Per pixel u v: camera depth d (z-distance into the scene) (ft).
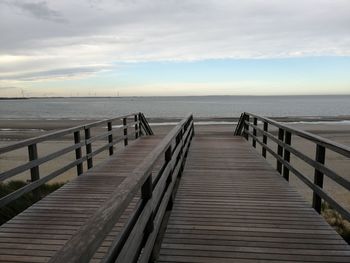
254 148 24.93
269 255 8.00
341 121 102.94
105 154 44.88
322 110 196.75
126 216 10.13
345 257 7.89
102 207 4.17
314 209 10.98
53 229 9.56
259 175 16.06
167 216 9.77
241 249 8.30
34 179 11.39
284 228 9.55
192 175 16.07
